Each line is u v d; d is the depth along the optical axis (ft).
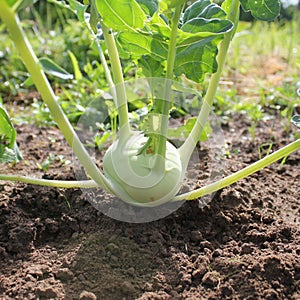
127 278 1.14
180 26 1.24
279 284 1.11
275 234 1.30
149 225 1.30
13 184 1.50
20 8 0.89
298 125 1.24
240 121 2.35
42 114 2.24
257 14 1.21
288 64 3.30
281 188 1.62
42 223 1.32
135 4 1.06
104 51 1.62
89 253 1.21
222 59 1.25
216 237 1.32
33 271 1.15
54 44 3.41
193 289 1.12
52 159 1.76
